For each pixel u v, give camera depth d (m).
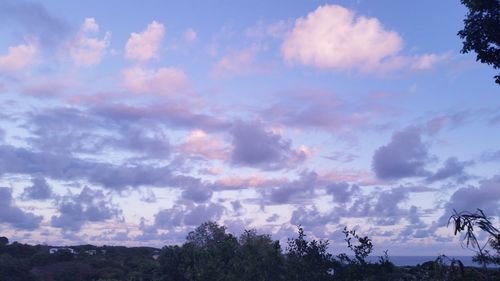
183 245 30.61
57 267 52.47
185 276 26.52
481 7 14.20
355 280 13.52
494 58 14.35
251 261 17.84
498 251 8.55
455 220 8.41
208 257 23.20
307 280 14.86
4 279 45.97
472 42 14.46
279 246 17.39
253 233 22.03
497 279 9.16
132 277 35.41
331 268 14.67
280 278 16.55
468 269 9.67
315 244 15.12
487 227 8.26
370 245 13.78
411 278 12.19
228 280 19.75
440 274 9.52
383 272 13.18
